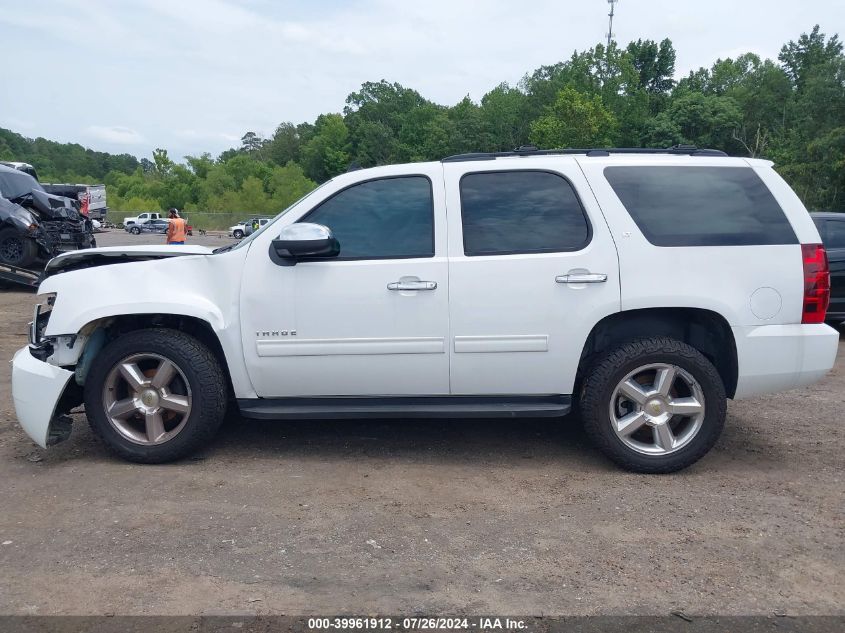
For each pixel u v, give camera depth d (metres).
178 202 92.75
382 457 4.78
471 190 4.54
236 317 4.48
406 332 4.41
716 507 3.97
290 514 3.85
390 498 4.08
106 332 4.78
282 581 3.16
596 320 4.37
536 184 4.52
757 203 4.47
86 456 4.74
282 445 5.00
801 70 80.75
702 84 82.69
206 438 4.57
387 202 4.56
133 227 55.28
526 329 4.39
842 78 46.59
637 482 4.35
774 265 4.37
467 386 4.48
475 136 78.25
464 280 4.38
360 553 3.42
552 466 4.62
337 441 5.11
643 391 4.41
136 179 108.56
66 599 3.00
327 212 4.57
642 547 3.49
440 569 3.27
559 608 2.96
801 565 3.33
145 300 4.43
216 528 3.67
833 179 44.38
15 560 3.33
